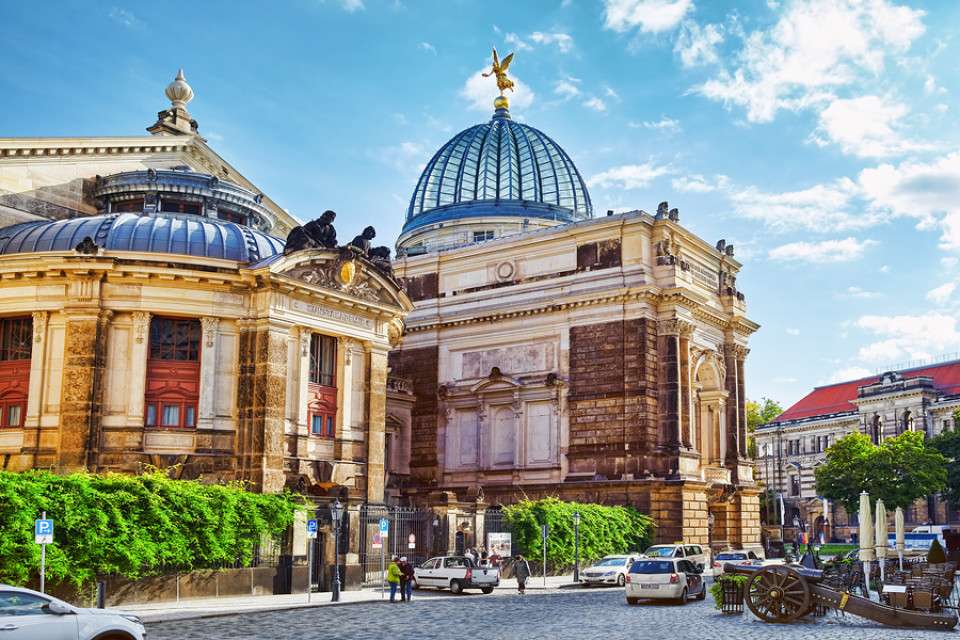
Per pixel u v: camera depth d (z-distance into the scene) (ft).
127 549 115.85
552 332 241.55
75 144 188.85
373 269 183.11
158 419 159.43
